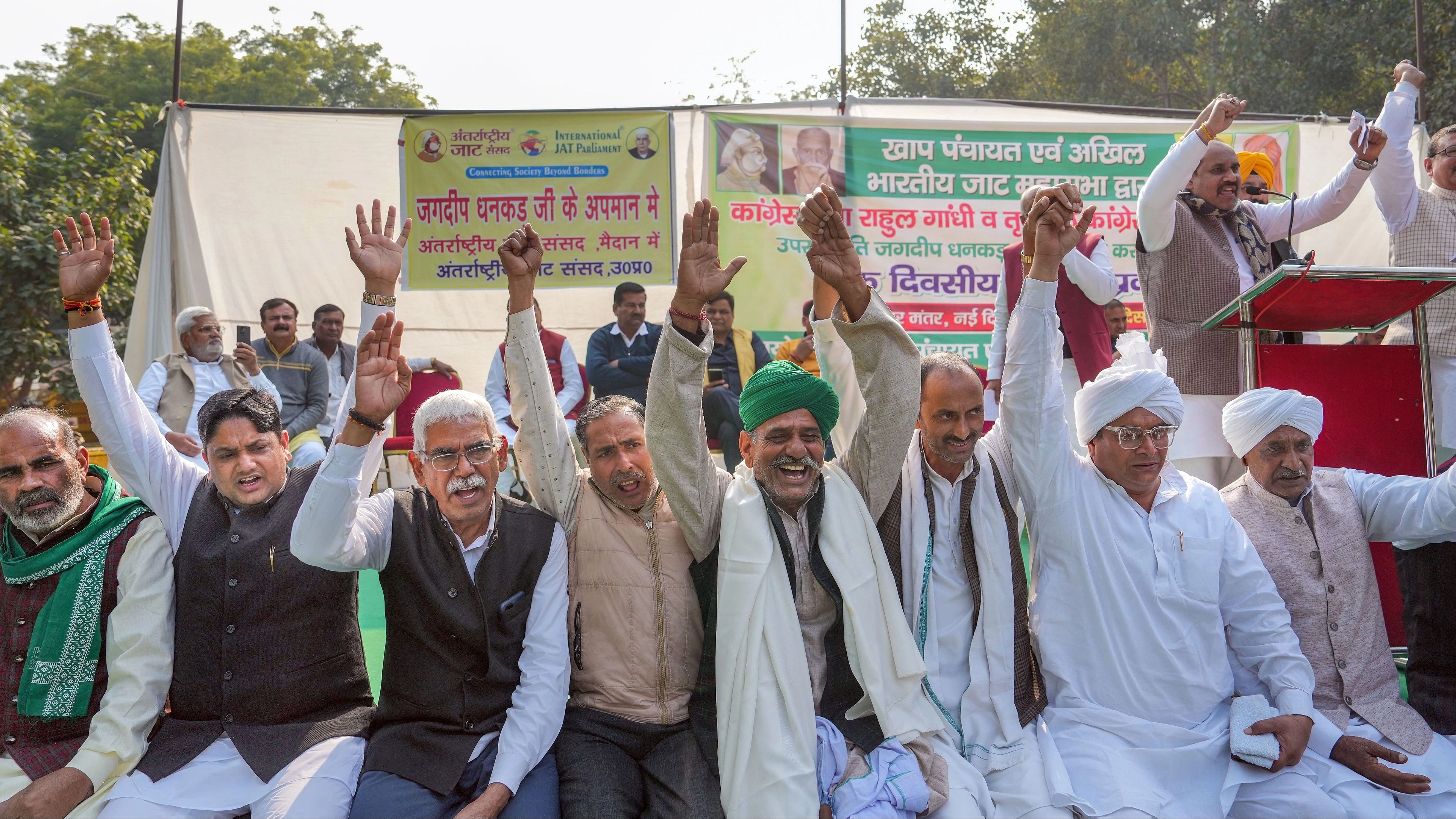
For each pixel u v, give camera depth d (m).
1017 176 7.66
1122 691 3.00
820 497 2.97
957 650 3.02
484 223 7.45
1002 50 19.91
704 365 2.87
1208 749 2.90
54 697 2.88
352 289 7.83
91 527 2.97
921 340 7.63
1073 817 2.78
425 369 7.61
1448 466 3.85
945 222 7.62
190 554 2.95
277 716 2.91
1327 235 8.25
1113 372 3.13
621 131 7.46
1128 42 17.28
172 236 7.21
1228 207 4.30
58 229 2.98
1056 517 3.07
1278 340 4.34
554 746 2.91
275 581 2.93
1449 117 12.52
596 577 3.00
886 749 2.80
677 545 3.01
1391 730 3.01
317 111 7.64
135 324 7.14
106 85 23.47
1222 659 3.06
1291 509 3.25
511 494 6.61
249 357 6.12
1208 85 16.78
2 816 2.65
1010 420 3.09
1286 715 2.90
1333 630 3.14
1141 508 3.14
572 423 7.22
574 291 8.57
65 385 13.27
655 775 2.80
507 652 2.93
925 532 3.03
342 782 2.79
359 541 2.84
